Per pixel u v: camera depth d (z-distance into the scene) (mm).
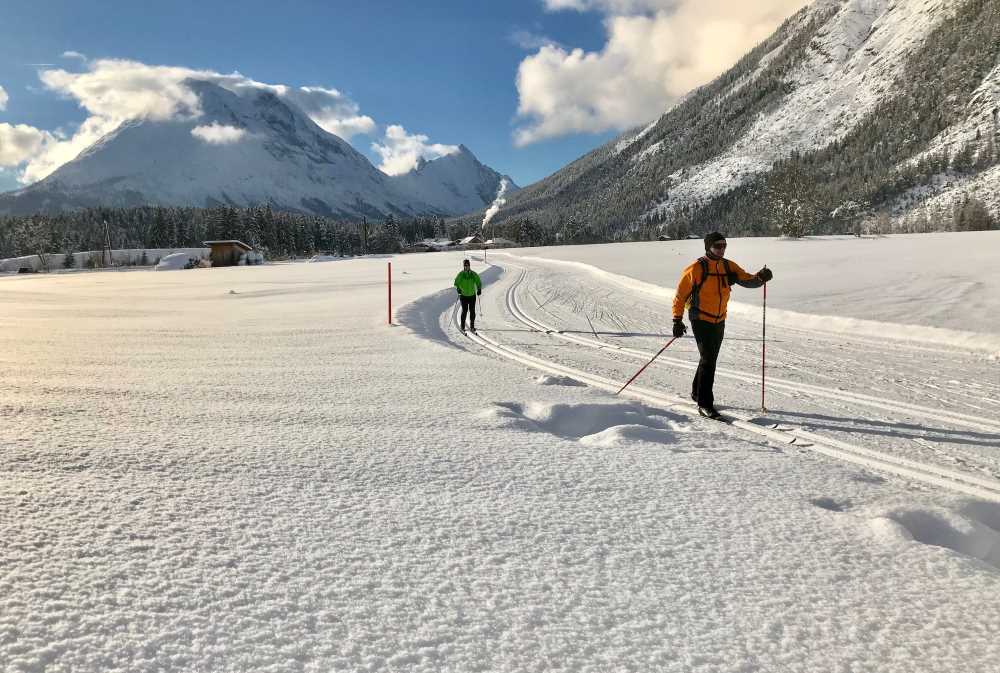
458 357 8289
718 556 2518
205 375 6617
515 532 2662
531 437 4293
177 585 2045
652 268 32438
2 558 2139
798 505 3164
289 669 1641
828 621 2053
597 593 2164
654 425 5047
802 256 34344
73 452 3486
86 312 16516
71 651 1646
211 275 46906
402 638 1819
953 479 3930
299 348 9055
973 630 2025
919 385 7152
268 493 2988
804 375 7832
